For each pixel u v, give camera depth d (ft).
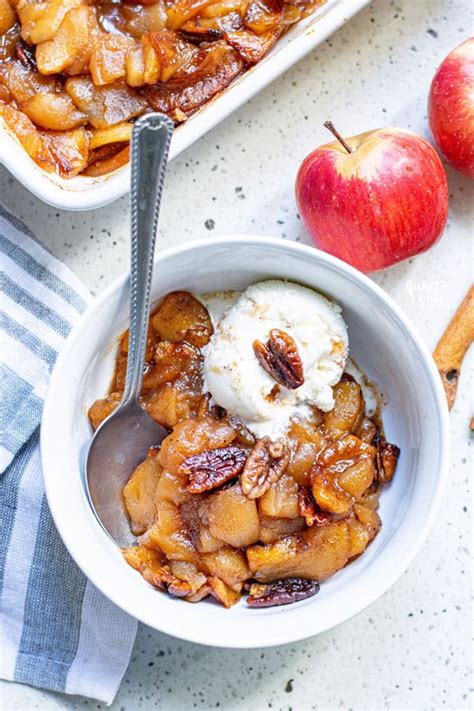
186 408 2.24
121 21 2.42
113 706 2.42
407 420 2.25
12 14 2.41
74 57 2.39
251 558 2.17
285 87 2.50
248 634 2.12
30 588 2.40
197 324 2.27
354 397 2.26
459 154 2.39
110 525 2.23
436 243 2.41
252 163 2.48
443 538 2.43
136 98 2.41
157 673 2.42
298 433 2.22
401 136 2.32
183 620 2.14
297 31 2.44
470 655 2.42
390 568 2.13
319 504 2.17
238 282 2.27
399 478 2.25
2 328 2.39
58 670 2.40
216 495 2.17
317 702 2.41
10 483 2.38
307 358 2.21
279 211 2.48
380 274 2.46
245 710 2.41
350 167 2.29
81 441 2.24
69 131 2.41
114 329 2.21
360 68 2.50
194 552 2.19
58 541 2.39
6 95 2.41
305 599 2.19
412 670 2.41
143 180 1.97
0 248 2.41
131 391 2.20
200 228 2.47
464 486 2.43
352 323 2.27
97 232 2.47
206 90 2.42
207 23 2.42
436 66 2.50
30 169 2.30
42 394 2.39
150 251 2.04
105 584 2.12
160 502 2.20
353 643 2.42
